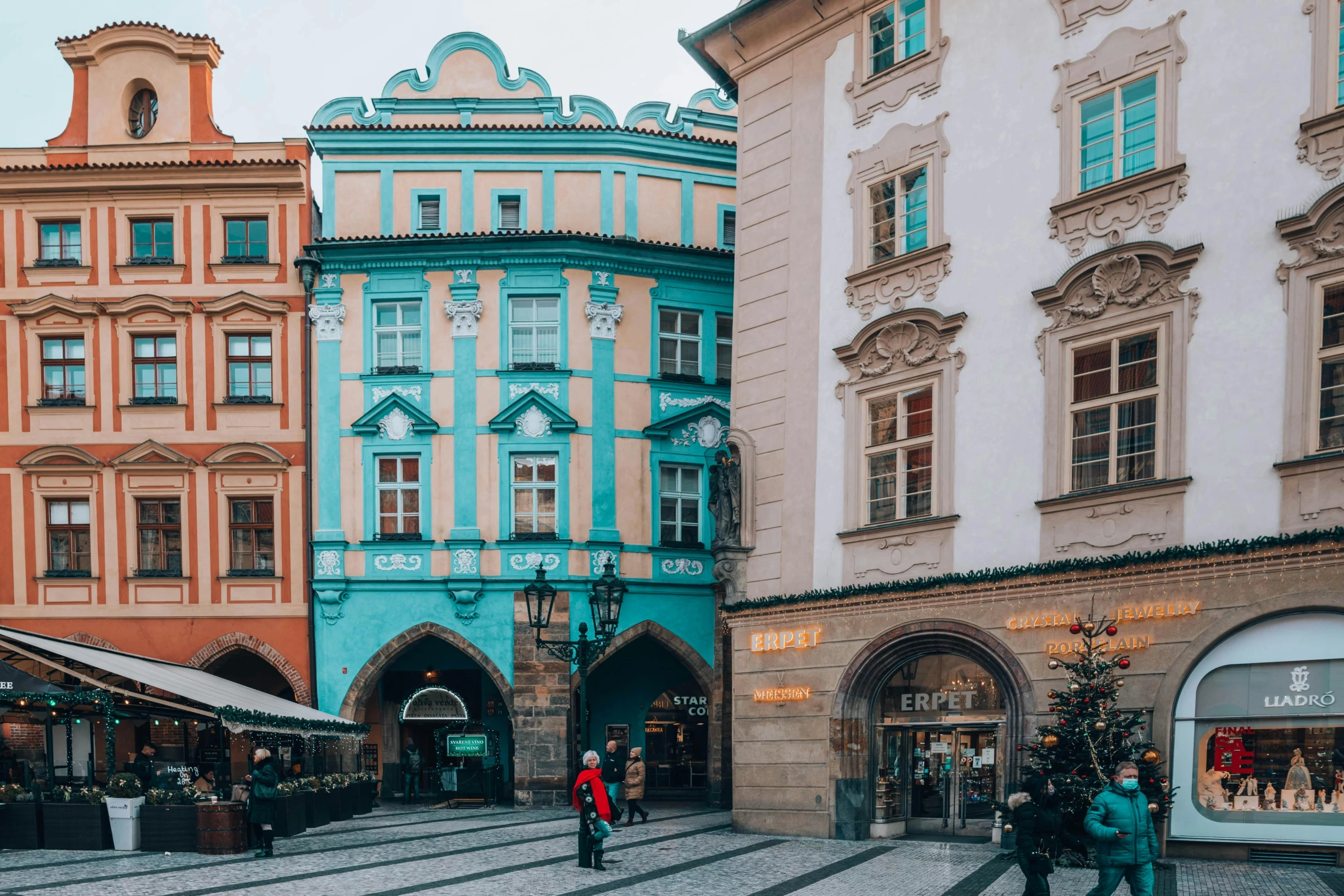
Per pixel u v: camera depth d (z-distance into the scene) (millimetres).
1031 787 10305
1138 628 14062
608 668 27359
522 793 23406
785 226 19641
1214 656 13383
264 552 25172
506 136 25703
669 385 25406
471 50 26391
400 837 18094
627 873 13711
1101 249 15102
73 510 25438
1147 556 13945
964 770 16578
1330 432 12820
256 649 24672
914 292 17375
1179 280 14172
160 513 25391
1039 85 16125
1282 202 13391
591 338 24938
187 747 25422
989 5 16891
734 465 19562
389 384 25031
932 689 16859
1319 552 12555
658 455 25125
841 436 18109
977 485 16125
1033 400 15594
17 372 25578
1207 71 14266
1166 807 12727
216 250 25656
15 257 25781
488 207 25688
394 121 25891
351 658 24422
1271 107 13625
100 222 25734
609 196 25703
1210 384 13781
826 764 17359
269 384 25516
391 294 25203
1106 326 14883
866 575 17438
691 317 26047
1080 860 13039
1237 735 13141
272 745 21828
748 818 18469
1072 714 13148
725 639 24969
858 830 17016
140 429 25359
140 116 26172
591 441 24609
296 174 25484
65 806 16516
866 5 18641
